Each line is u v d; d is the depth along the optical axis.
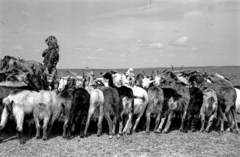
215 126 14.09
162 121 12.63
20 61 17.44
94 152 9.53
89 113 11.25
